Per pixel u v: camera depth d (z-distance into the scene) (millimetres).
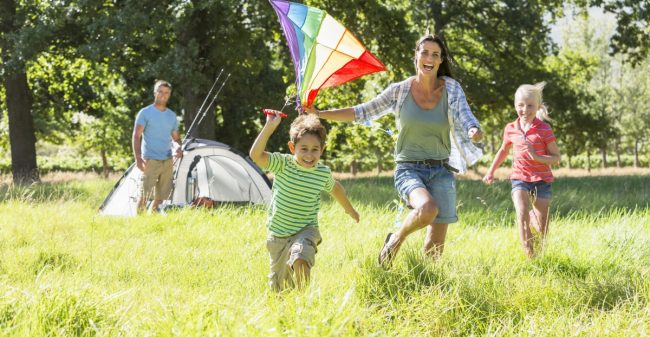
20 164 27969
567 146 38094
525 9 32125
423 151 5848
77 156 82312
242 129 38375
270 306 3988
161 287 5113
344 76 5488
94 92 32312
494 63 34062
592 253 6316
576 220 9172
